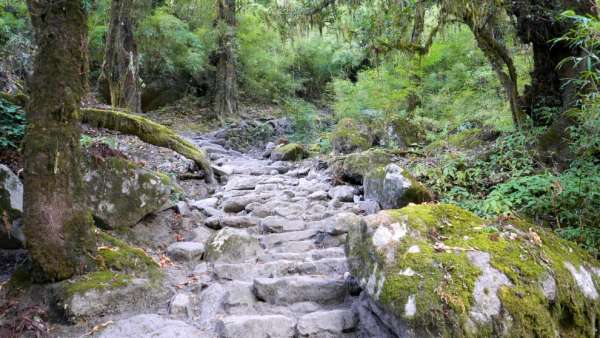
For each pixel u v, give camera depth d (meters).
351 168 5.35
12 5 7.35
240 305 2.74
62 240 2.70
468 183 4.28
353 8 5.16
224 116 12.36
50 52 2.62
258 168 6.70
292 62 14.98
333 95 12.45
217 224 4.12
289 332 2.50
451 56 8.25
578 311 2.21
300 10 5.67
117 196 3.57
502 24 4.96
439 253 2.23
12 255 3.11
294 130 11.62
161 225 3.90
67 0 2.65
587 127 3.35
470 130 6.04
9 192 3.08
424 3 4.57
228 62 12.70
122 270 2.95
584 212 3.23
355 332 2.52
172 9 12.09
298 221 4.09
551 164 4.14
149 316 2.57
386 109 7.82
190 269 3.29
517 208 3.58
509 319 1.99
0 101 4.05
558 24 4.32
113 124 5.38
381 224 2.45
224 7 12.40
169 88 12.64
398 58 6.25
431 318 1.98
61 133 2.69
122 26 8.41
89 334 2.44
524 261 2.23
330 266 3.20
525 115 4.89
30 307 2.55
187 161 5.47
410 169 4.92
